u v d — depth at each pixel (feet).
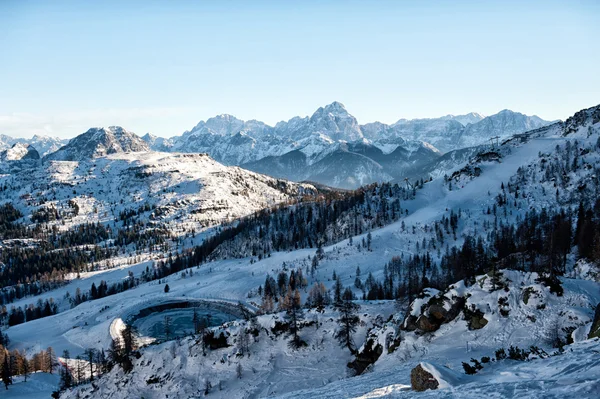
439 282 518.78
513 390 85.46
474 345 205.05
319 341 329.72
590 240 421.18
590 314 193.06
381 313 336.90
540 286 218.79
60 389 437.99
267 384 297.53
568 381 84.43
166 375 354.33
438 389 104.32
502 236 652.48
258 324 359.46
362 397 123.44
